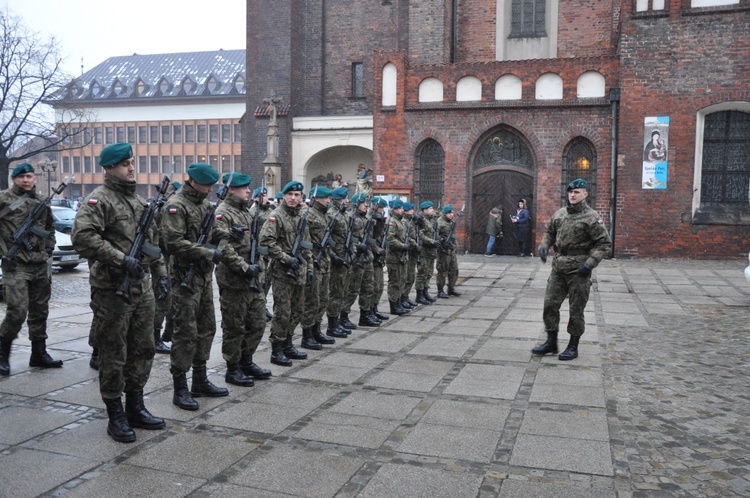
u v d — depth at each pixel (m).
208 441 5.20
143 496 4.23
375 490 4.34
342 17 30.08
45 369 7.34
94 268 5.20
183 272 6.05
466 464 4.79
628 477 4.59
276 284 7.63
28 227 7.05
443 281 13.40
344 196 9.77
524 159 21.86
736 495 4.34
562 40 25.00
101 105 80.44
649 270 17.38
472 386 6.84
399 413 5.93
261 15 29.27
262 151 29.19
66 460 4.79
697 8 19.05
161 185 5.93
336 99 30.30
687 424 5.71
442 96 22.28
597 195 20.80
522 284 15.41
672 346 8.85
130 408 5.48
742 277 16.02
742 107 19.14
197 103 78.06
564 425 5.64
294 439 5.26
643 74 19.61
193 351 6.07
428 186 22.80
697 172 19.48
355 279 9.91
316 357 8.12
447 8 24.88
